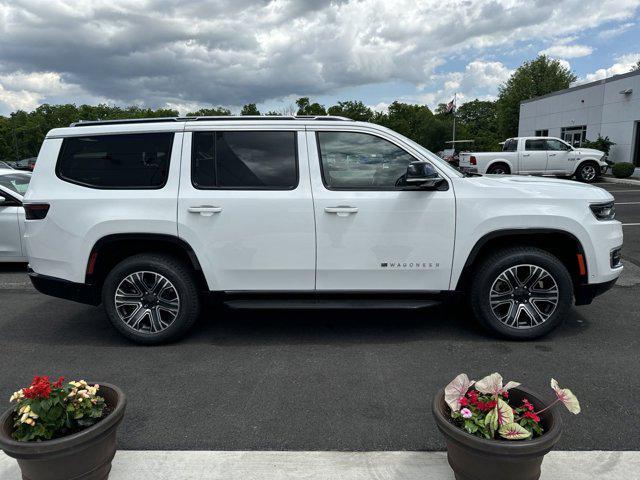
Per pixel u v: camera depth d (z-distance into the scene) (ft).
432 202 13.79
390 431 9.86
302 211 13.83
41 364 13.41
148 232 13.98
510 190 13.94
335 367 12.94
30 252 14.57
